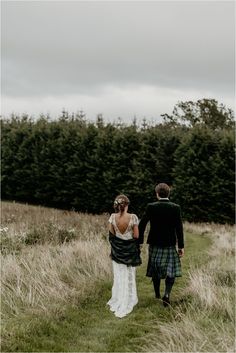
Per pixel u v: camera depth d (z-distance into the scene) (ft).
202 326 22.26
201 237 72.28
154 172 132.98
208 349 18.98
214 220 119.24
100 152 138.92
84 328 23.53
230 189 118.32
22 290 26.03
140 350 21.01
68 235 48.26
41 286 26.84
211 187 118.62
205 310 24.62
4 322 22.13
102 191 138.10
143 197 132.36
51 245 41.86
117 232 27.25
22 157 155.84
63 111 163.32
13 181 158.51
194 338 20.04
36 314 23.45
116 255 27.12
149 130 136.56
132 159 135.13
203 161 119.44
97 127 147.74
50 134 151.53
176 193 123.24
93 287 29.53
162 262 27.20
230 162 118.93
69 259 33.73
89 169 141.90
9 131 164.55
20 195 157.48
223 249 51.26
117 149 136.46
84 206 141.90
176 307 26.18
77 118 161.58
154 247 27.53
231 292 28.17
